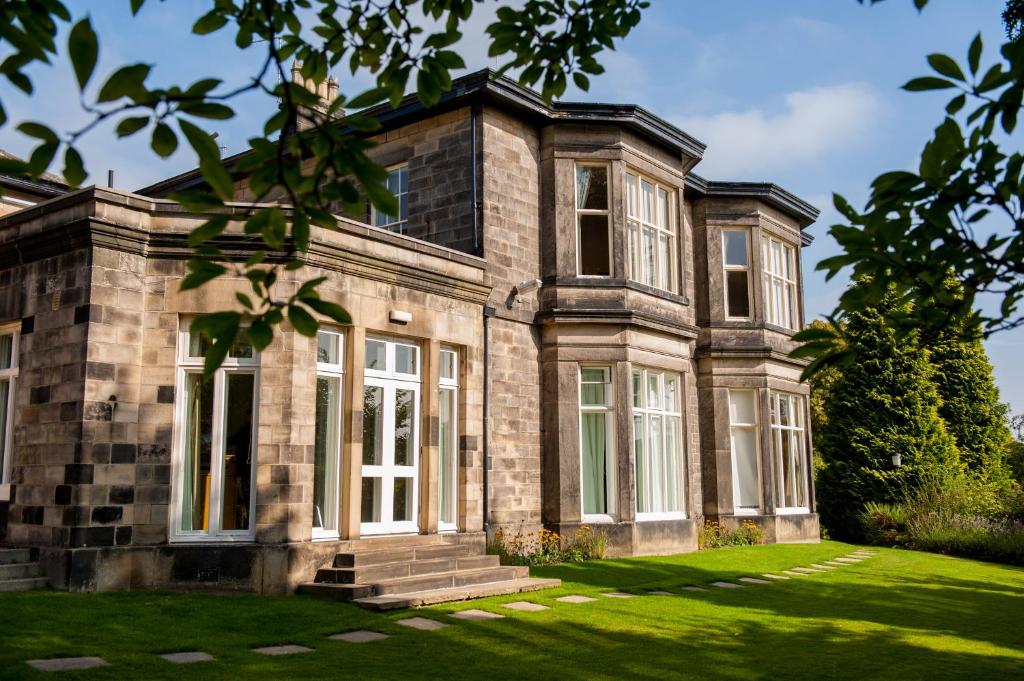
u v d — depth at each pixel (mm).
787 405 21266
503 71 6191
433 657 7836
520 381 15227
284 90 3686
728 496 19250
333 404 11664
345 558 10938
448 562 11820
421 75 4914
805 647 9055
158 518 10398
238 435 10883
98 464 10062
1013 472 31766
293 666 7273
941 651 9055
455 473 13289
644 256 17000
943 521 20969
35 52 3193
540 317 15656
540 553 14516
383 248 12188
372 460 12109
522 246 15586
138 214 10703
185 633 8188
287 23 5246
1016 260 4141
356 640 8422
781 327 20719
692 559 15531
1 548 10289
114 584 10008
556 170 16047
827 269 4434
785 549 18250
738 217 20297
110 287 10367
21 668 6660
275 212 3771
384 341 12391
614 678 7434
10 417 11414
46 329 10625
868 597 12820
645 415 16453
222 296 10727
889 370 23734
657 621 10031
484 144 15094
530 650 8328
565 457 15352
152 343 10625
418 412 12758
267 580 10375
